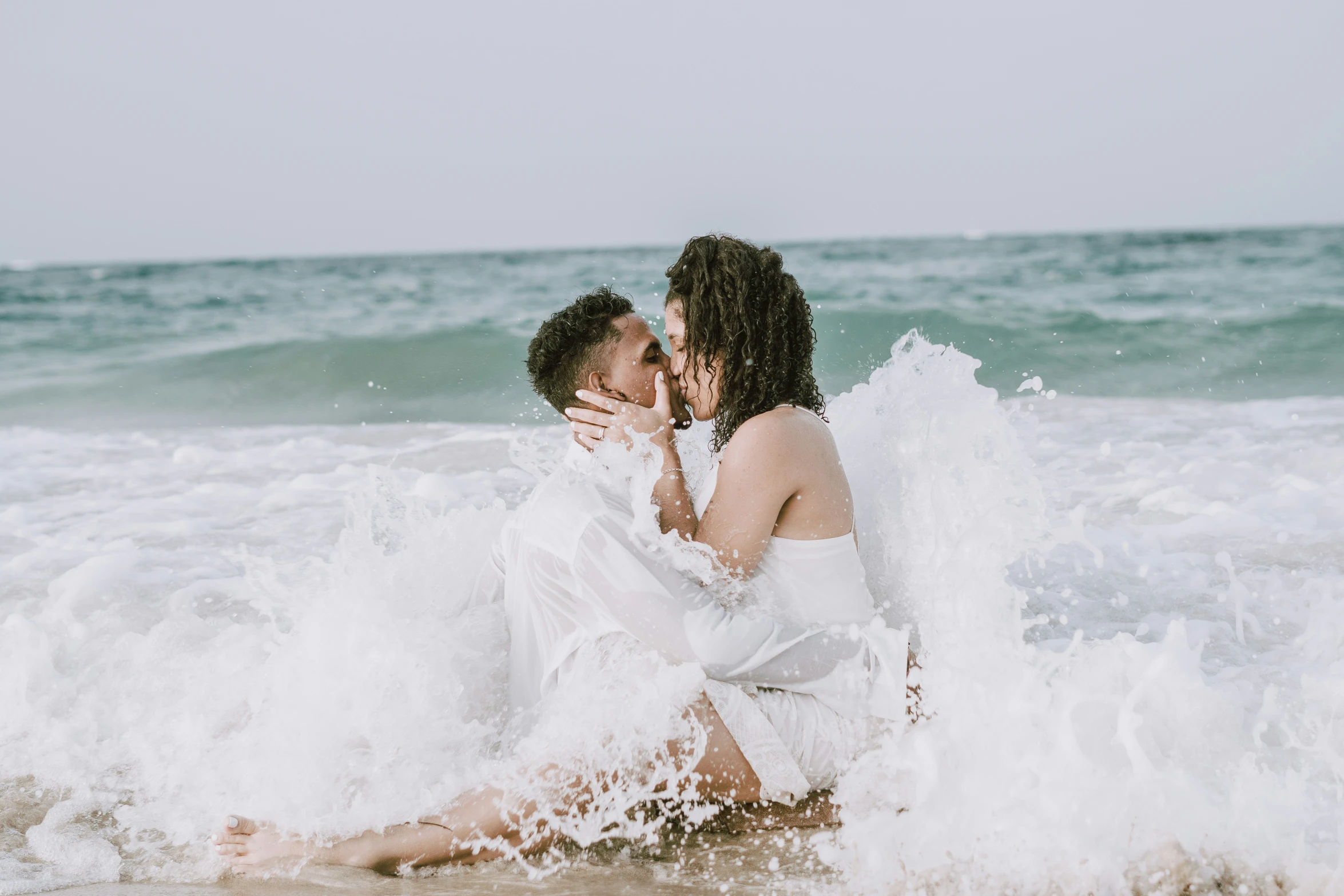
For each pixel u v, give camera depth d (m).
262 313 17.95
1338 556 3.38
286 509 4.50
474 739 2.21
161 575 3.60
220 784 2.25
